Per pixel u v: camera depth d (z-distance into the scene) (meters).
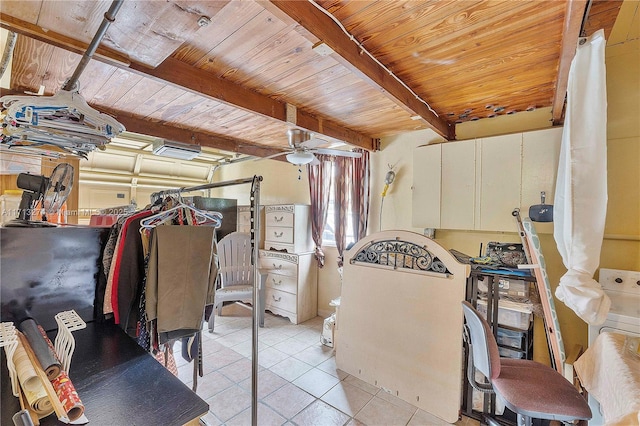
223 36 1.53
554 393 1.52
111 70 1.78
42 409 0.86
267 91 2.22
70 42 1.21
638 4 1.94
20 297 1.45
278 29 1.47
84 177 4.39
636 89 1.99
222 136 3.48
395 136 3.47
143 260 1.60
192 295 1.58
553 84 2.12
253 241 1.65
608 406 1.33
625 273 1.98
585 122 1.60
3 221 1.76
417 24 1.46
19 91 2.00
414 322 2.36
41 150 1.68
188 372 2.74
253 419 1.63
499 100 2.41
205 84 1.90
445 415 2.13
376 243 2.69
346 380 2.62
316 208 4.08
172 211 1.72
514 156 2.54
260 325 3.86
